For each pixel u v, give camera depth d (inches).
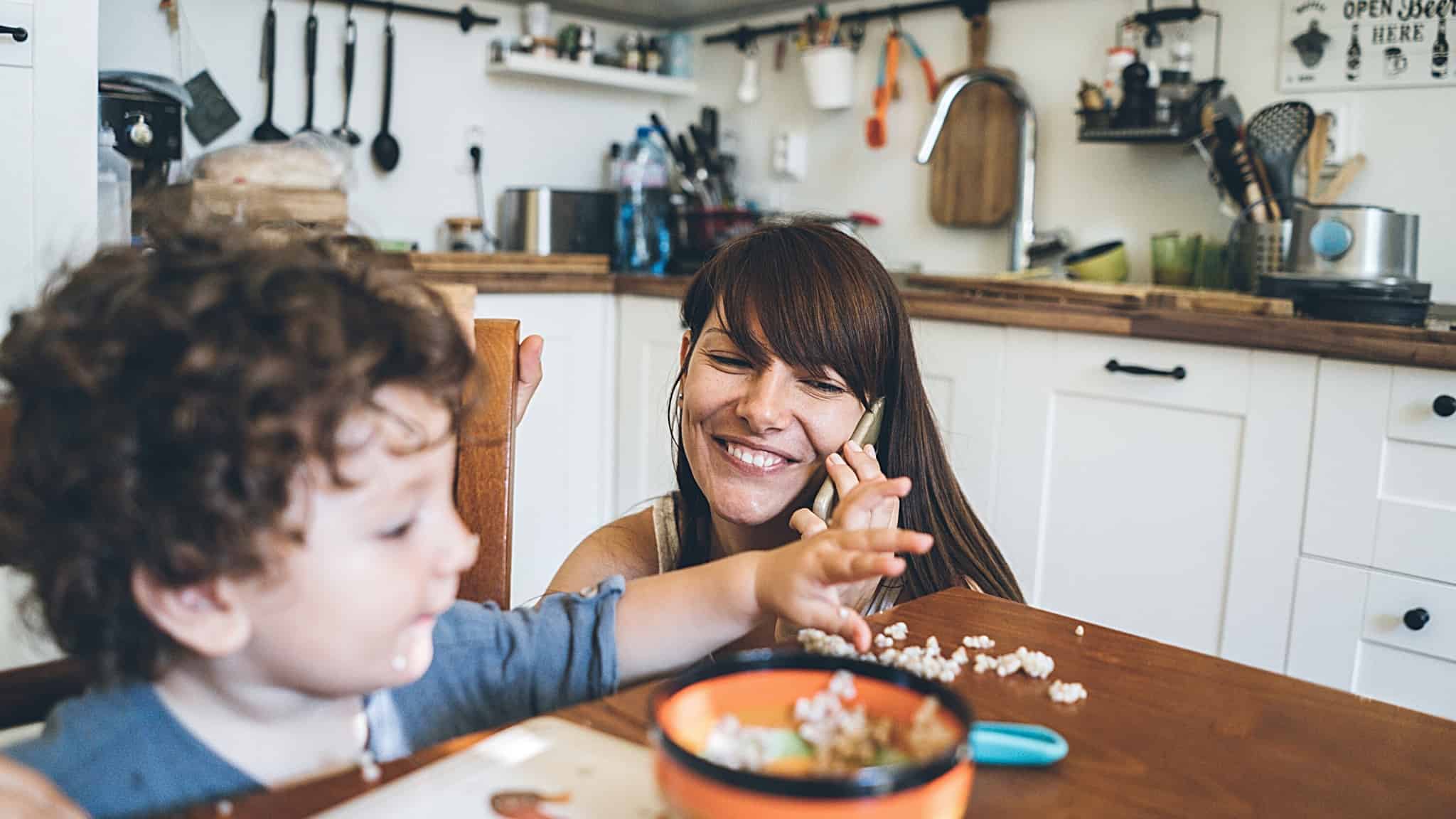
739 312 38.7
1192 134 89.7
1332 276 73.7
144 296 20.0
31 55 68.4
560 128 129.1
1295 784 20.7
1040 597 82.7
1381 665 67.2
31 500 20.0
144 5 98.3
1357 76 86.8
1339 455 67.5
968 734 17.4
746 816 15.6
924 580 40.4
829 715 19.6
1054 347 80.1
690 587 28.6
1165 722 23.3
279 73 108.3
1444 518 63.8
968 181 110.0
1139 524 76.9
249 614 20.5
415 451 21.5
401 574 21.4
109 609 20.6
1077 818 19.1
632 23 135.6
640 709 23.0
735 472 39.9
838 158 122.6
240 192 88.1
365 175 114.8
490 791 19.1
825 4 121.3
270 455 19.4
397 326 21.5
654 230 123.3
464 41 120.3
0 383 21.0
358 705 25.3
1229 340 70.8
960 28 110.7
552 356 106.6
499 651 28.5
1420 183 84.7
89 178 70.9
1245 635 72.6
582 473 111.1
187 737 21.9
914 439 41.1
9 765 18.6
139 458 19.3
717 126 133.3
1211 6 94.3
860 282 39.0
